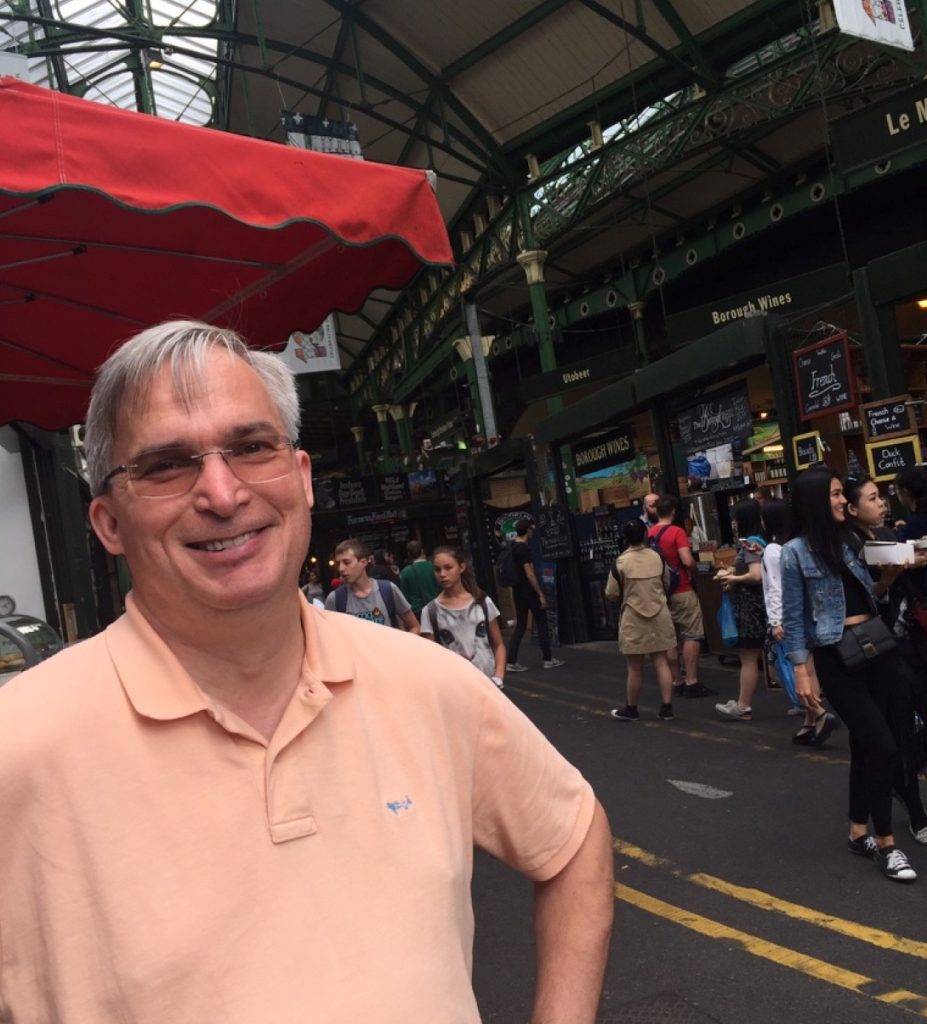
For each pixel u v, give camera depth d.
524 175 19.73
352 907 0.96
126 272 4.20
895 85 13.42
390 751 1.06
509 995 3.30
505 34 16.69
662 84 16.50
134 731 0.95
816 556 4.02
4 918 0.92
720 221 19.80
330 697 1.04
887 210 17.88
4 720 0.94
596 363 15.80
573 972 1.17
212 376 1.08
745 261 20.33
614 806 5.43
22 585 10.56
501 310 24.81
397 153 22.48
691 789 5.56
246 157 3.28
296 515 1.11
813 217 18.45
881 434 8.08
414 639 1.19
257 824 0.96
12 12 14.02
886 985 3.07
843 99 14.11
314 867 0.96
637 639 7.48
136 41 14.88
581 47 16.59
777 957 3.36
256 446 1.09
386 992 0.94
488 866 4.74
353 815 1.00
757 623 6.93
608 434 12.53
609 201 17.64
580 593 13.20
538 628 11.32
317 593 16.42
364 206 3.55
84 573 11.77
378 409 33.41
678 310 22.20
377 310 29.33
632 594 7.51
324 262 4.44
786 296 10.52
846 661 3.93
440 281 24.34
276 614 1.04
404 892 0.99
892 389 8.26
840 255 18.89
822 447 8.36
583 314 22.42
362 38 17.80
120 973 0.89
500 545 17.69
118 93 20.14
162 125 3.12
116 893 0.90
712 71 15.52
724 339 9.20
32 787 0.92
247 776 0.97
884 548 3.99
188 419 1.05
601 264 22.20
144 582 1.04
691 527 11.02
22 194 2.80
